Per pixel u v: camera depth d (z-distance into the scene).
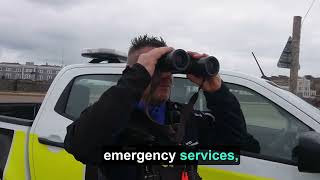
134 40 1.89
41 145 3.03
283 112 2.62
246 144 2.48
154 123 1.75
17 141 3.18
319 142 2.12
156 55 1.65
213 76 1.84
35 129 3.11
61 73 3.28
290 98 2.64
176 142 1.79
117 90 1.59
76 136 1.62
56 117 3.10
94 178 1.88
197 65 1.77
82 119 1.62
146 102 1.74
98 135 1.58
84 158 1.65
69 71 3.26
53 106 3.16
